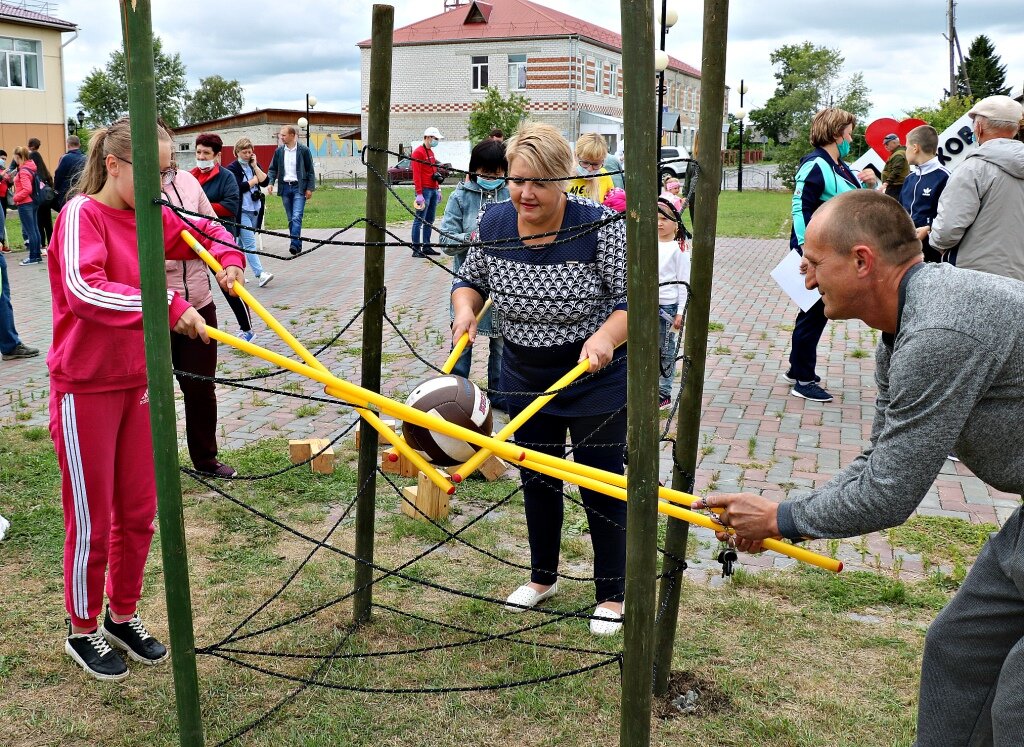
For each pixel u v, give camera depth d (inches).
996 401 88.7
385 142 139.3
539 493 156.4
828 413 281.0
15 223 935.7
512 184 134.9
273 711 127.6
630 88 83.7
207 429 213.2
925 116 1320.1
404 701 133.6
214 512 198.7
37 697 134.3
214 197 350.9
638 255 86.4
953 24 1616.6
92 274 119.9
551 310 141.3
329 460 222.8
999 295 86.6
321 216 952.9
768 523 98.8
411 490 202.1
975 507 207.5
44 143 1460.4
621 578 153.3
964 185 225.5
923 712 105.2
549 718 130.0
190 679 105.6
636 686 96.7
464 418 125.3
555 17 1931.6
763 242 790.5
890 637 150.8
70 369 127.0
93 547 135.0
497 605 161.2
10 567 174.7
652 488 91.9
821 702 132.5
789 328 410.0
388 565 176.2
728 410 283.0
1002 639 98.8
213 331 112.5
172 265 195.8
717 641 149.4
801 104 2005.4
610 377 143.9
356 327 406.9
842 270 92.6
